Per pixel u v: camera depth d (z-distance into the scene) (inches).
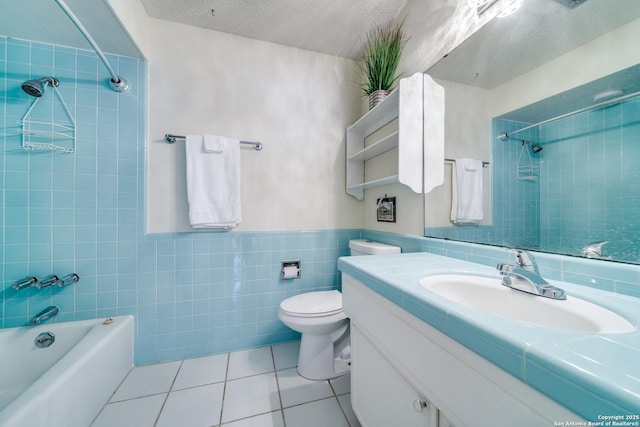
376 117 65.0
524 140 34.2
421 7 54.6
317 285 75.4
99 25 50.1
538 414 14.5
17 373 50.7
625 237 24.6
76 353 44.4
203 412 46.4
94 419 44.8
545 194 31.7
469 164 42.5
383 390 32.7
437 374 22.5
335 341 59.7
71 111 56.9
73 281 56.4
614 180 25.3
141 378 56.0
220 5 58.4
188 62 64.5
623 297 23.7
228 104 67.5
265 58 70.7
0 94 53.2
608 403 11.4
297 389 52.9
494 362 16.7
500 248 36.9
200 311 65.3
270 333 71.0
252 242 69.4
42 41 55.1
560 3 30.3
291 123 73.2
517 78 35.1
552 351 14.4
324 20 63.3
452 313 20.3
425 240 51.2
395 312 29.0
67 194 56.7
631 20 24.1
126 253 60.2
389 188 65.4
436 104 49.7
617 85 25.0
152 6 58.8
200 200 61.9
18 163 54.3
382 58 61.0
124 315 60.0
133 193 60.6
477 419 18.4
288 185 73.0
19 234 54.4
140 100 61.0
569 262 28.8
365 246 63.1
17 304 54.3
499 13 37.9
